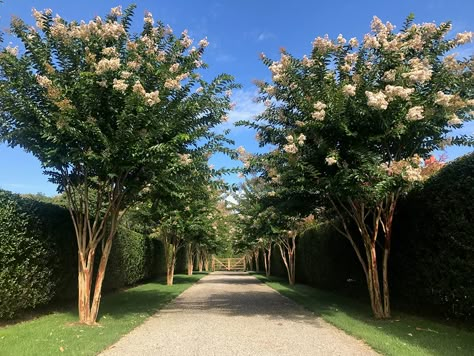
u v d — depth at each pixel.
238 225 28.61
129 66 8.41
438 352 5.64
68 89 7.99
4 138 7.75
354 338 6.82
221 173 9.80
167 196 10.29
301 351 5.92
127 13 9.00
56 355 5.40
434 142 8.64
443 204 7.90
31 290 8.80
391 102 7.75
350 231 12.86
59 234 10.19
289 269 21.53
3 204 8.03
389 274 10.33
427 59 8.38
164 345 6.37
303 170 8.51
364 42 8.66
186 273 37.12
